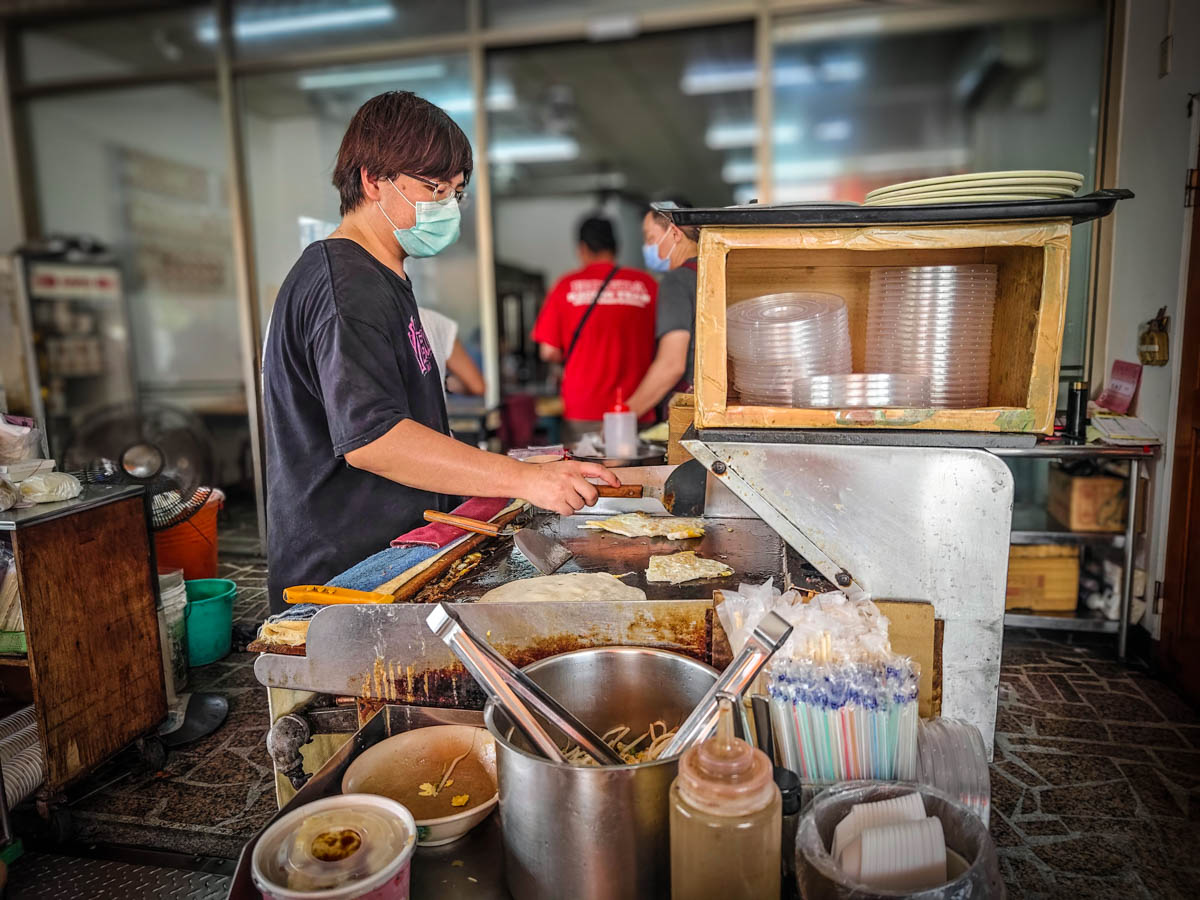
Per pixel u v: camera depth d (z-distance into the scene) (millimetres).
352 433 1405
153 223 5746
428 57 4793
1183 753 2309
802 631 1094
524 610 1273
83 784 2256
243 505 5688
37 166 5609
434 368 1795
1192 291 2785
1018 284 1380
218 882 1806
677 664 1187
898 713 1054
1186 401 2781
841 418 1315
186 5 4984
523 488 1417
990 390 1518
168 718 2521
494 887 1052
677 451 2197
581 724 1035
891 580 1309
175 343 5883
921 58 4805
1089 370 3586
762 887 858
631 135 9109
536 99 7668
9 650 2033
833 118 5078
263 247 5137
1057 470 3418
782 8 4332
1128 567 2967
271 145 5039
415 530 1663
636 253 13195
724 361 1335
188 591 3191
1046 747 2355
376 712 1312
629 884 930
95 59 5254
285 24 4883
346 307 1466
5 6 5062
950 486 1272
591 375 4027
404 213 1649
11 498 1985
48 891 1790
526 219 12531
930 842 932
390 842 941
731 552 1659
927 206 1215
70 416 5625
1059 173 1254
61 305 5449
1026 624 3217
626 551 1675
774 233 1298
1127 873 1758
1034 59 4062
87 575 2129
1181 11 2941
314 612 1367
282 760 1329
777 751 1092
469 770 1258
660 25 4500
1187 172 2861
